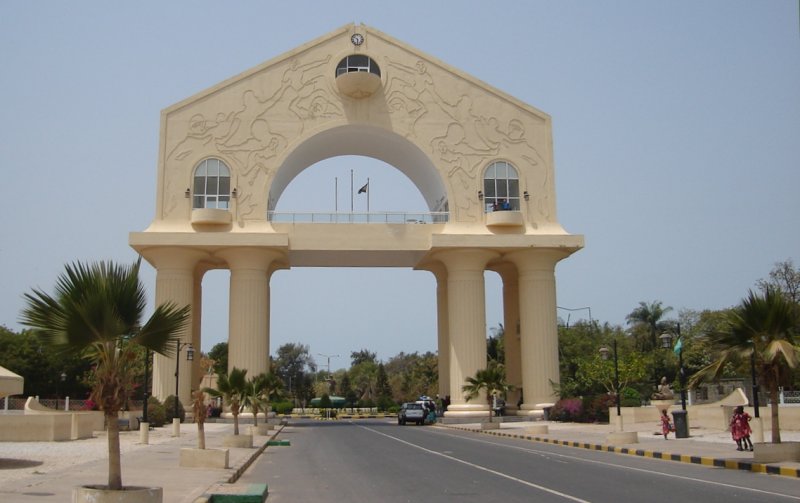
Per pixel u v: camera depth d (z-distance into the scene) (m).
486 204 46.28
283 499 13.36
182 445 25.58
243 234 43.09
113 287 10.81
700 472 17.73
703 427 35.28
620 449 24.34
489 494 13.70
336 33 46.84
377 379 112.06
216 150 44.97
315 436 34.59
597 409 42.09
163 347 11.29
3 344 64.44
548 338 45.16
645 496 13.27
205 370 60.09
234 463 18.86
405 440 30.86
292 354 130.25
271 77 46.03
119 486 10.49
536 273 45.66
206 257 45.78
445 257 45.94
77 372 66.31
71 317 10.56
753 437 26.42
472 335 44.72
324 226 44.81
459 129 46.72
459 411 44.12
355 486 15.19
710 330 20.45
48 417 27.34
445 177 46.06
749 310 18.92
